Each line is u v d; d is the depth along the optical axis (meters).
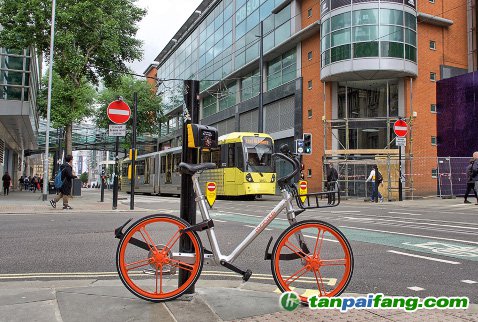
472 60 27.20
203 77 46.12
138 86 41.97
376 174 20.17
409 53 24.36
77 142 60.84
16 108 21.75
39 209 13.89
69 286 4.26
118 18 24.95
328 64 25.31
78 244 7.08
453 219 11.58
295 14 29.59
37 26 21.75
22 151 49.31
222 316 3.23
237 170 21.47
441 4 26.78
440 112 25.55
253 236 3.58
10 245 6.97
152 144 61.47
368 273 5.08
